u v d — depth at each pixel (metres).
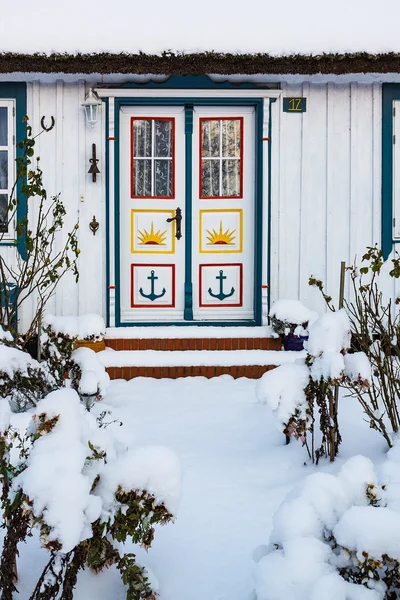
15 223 7.66
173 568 3.47
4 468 2.91
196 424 5.79
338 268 7.93
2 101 7.76
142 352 7.32
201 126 8.02
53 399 2.88
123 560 3.02
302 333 7.38
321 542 2.80
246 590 3.27
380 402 5.78
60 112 7.76
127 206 8.00
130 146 7.96
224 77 7.74
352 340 6.54
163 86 7.73
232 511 4.11
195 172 8.03
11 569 2.95
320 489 2.94
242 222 8.05
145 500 2.84
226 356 7.30
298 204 7.90
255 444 5.30
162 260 8.04
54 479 2.64
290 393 4.57
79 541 2.69
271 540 2.99
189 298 7.99
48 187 7.79
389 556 2.66
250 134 8.02
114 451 2.99
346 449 4.95
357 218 7.92
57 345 5.20
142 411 6.13
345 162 7.90
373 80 7.70
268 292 7.88
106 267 7.81
